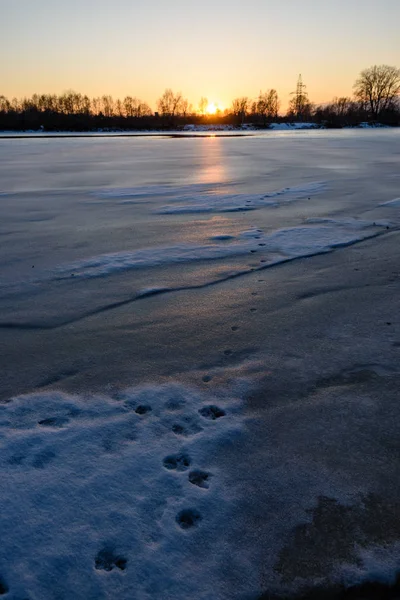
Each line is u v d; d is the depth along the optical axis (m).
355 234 7.43
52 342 4.11
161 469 2.57
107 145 36.19
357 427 2.94
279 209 9.56
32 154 27.11
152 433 2.87
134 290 5.30
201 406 3.15
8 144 39.12
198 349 3.94
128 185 13.33
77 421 2.98
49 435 2.84
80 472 2.53
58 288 5.40
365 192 11.38
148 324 4.43
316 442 2.81
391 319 4.40
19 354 3.91
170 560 2.07
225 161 20.58
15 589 1.94
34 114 90.75
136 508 2.32
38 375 3.58
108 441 2.79
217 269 5.97
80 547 2.11
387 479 2.53
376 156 22.27
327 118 96.06
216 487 2.46
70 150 30.33
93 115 98.00
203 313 4.65
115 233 7.86
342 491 2.45
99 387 3.39
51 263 6.30
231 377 3.50
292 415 3.06
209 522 2.26
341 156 22.50
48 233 7.92
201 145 34.47
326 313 4.58
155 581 1.98
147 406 3.15
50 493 2.39
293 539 2.19
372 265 5.96
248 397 3.25
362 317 4.46
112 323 4.47
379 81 94.06
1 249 7.02
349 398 3.23
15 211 9.80
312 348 3.91
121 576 2.00
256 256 6.46
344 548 2.15
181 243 7.16
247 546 2.15
